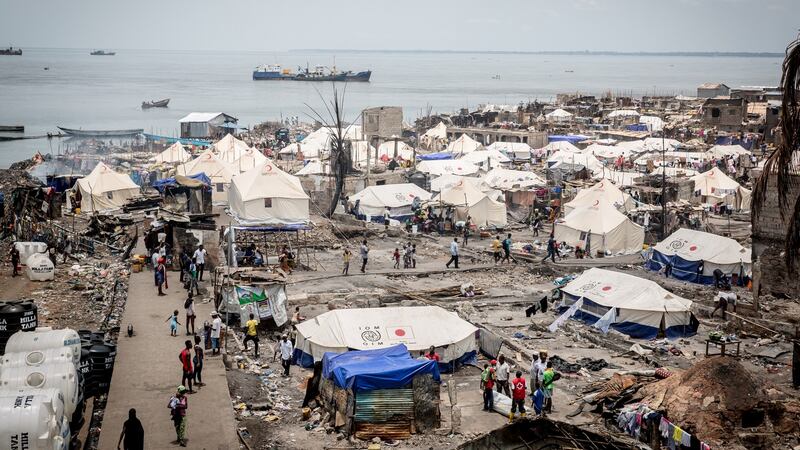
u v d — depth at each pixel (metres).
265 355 34.91
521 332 39.75
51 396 22.64
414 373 27.17
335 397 27.58
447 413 28.97
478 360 35.28
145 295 40.94
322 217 66.00
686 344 38.41
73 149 115.38
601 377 33.03
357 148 94.69
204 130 126.88
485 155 99.50
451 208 66.25
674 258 51.34
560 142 109.75
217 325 32.47
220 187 71.25
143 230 56.66
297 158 98.50
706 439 25.81
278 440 26.09
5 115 181.50
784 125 25.41
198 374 29.06
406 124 147.00
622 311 39.81
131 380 29.17
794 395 30.61
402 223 68.75
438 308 35.72
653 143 111.75
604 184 66.56
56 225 57.06
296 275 49.47
